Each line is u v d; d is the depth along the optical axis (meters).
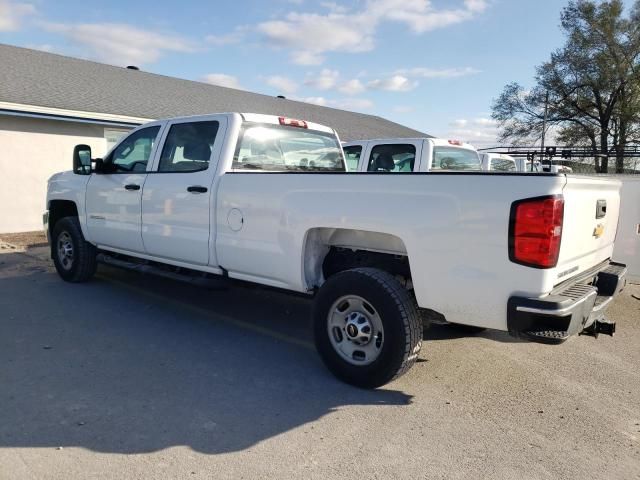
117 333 5.21
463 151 8.77
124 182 5.96
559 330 3.39
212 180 4.95
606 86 34.78
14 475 2.85
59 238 7.18
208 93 19.27
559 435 3.44
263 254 4.55
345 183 4.02
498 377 4.36
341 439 3.32
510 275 3.37
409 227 3.71
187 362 4.51
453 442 3.32
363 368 3.96
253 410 3.68
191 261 5.26
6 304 6.09
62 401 3.72
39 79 13.86
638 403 3.93
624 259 6.21
